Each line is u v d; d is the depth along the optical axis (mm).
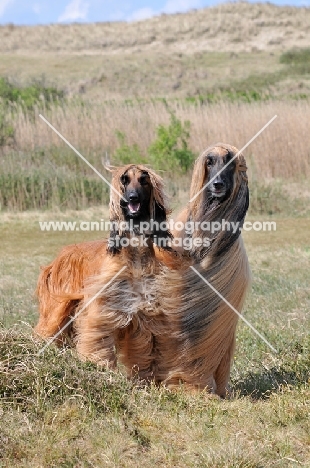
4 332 6055
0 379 5551
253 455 4754
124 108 23641
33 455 4750
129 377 6535
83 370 5820
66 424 5191
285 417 5500
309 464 4719
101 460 4734
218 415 5570
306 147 20266
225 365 6625
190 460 4750
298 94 31953
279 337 7953
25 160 19953
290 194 18250
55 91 28766
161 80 39406
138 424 5289
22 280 11141
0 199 17672
